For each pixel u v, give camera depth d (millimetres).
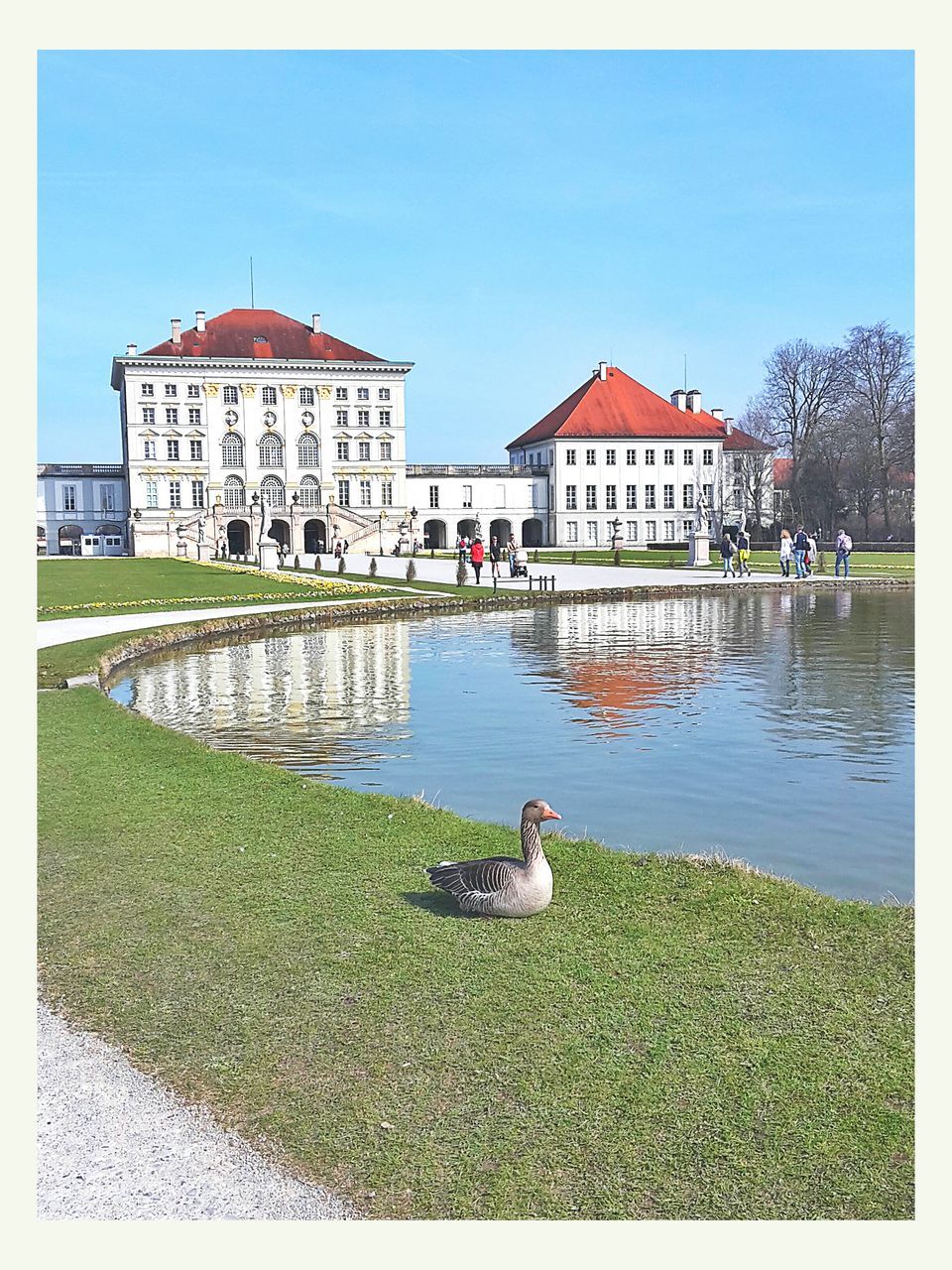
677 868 10008
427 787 15367
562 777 15938
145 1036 7008
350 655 30172
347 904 9188
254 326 113938
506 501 118750
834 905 9062
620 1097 6191
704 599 49469
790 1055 6617
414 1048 6758
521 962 7941
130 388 107125
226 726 19906
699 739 18625
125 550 111375
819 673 26281
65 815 11992
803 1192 5449
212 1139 5895
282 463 111000
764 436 115438
